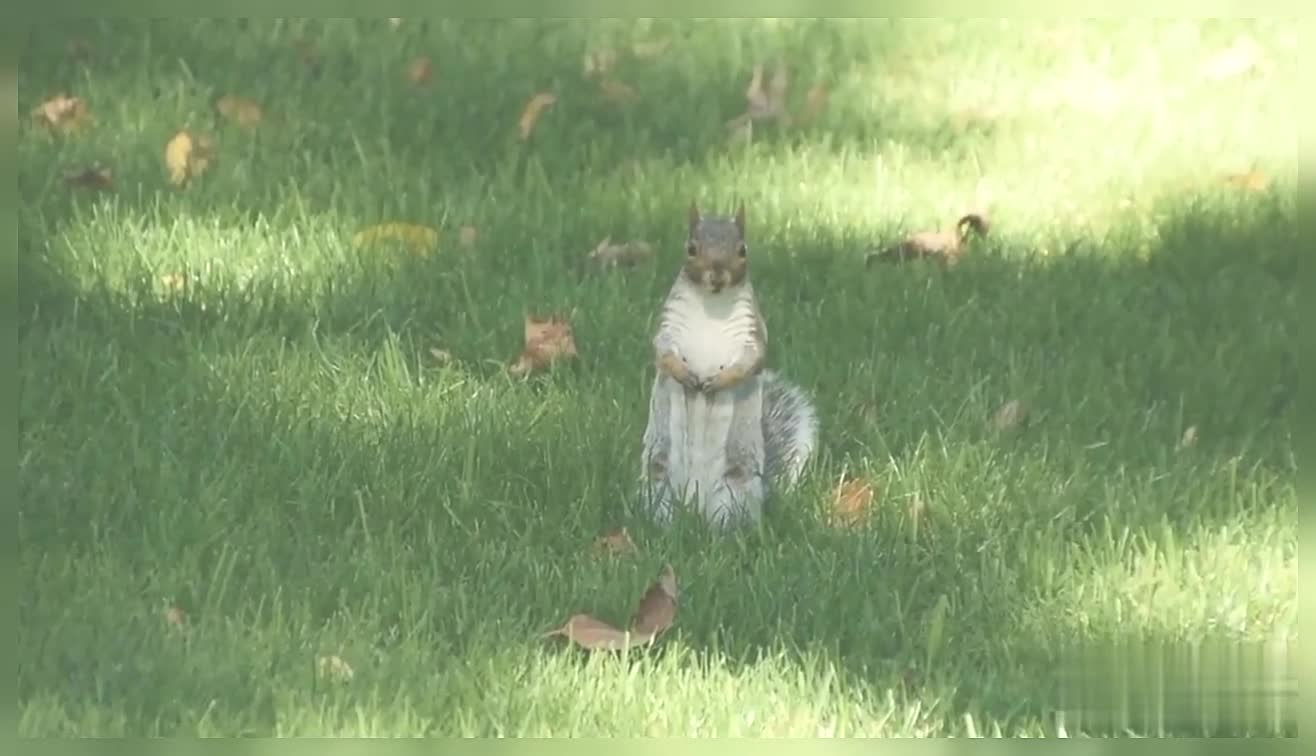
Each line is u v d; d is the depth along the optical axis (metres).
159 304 11.55
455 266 12.12
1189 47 15.20
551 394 10.70
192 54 14.70
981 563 9.44
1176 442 10.52
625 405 10.62
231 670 8.67
